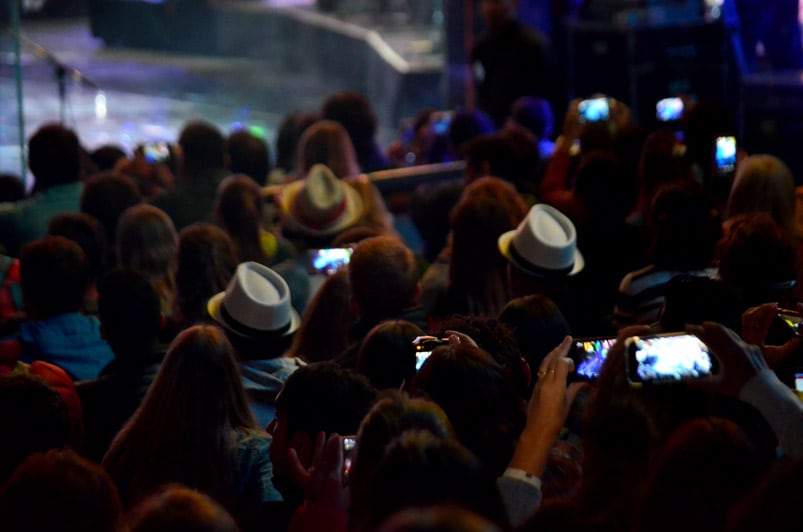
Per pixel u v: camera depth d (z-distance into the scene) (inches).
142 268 499.5
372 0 1797.5
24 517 217.6
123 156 808.9
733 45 956.0
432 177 759.1
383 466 195.5
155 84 1777.8
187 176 623.2
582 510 236.2
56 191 629.9
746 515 185.2
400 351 340.2
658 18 998.4
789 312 333.1
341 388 297.9
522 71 973.8
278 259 563.8
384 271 409.4
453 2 1134.4
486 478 195.3
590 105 695.1
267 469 323.0
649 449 238.5
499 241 449.4
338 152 651.5
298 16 1855.3
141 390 383.2
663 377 249.8
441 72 1460.4
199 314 458.0
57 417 303.7
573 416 300.4
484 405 266.2
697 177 598.9
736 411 278.5
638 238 492.4
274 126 1542.8
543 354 345.4
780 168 480.1
